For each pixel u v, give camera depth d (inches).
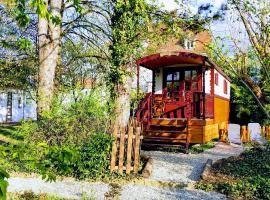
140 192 324.2
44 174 100.0
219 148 626.2
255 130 773.3
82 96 439.5
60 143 398.6
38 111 506.0
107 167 388.2
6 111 1114.1
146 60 603.2
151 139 598.5
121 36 505.4
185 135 586.9
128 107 491.5
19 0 119.6
